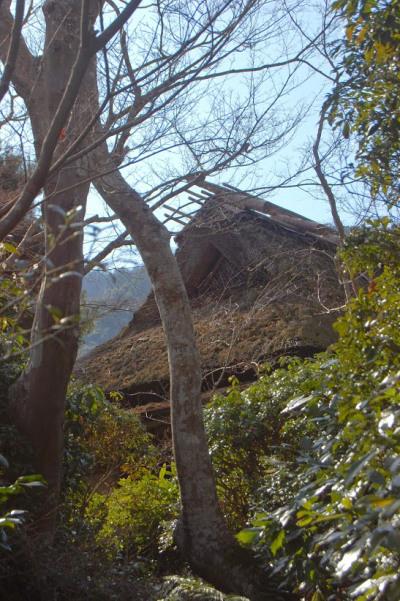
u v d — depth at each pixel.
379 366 4.08
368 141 5.16
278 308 11.84
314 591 3.89
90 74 5.94
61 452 6.37
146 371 12.49
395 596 2.70
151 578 6.30
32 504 5.95
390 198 5.61
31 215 6.18
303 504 3.54
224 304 13.11
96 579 5.53
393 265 4.85
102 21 4.65
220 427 7.62
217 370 10.98
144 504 7.92
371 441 3.09
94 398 7.68
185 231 8.94
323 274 11.58
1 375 6.69
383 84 5.04
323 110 5.38
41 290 5.80
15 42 3.94
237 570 6.41
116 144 6.11
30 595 5.21
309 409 4.60
